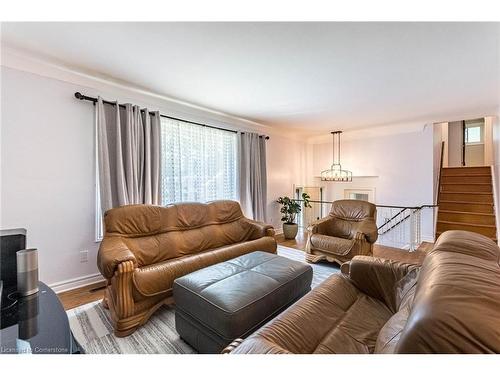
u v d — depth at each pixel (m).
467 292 0.74
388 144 4.90
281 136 5.34
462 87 2.82
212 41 1.88
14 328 0.97
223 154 4.09
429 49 1.99
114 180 2.74
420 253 3.79
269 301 1.62
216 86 2.79
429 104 3.46
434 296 0.75
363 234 2.99
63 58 2.17
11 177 2.17
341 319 1.38
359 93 3.02
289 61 2.19
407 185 4.68
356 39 1.85
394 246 4.31
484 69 2.36
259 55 2.09
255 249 2.82
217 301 1.50
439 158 5.05
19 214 2.21
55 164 2.41
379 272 1.65
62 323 1.01
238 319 1.42
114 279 1.81
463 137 6.38
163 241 2.64
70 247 2.51
